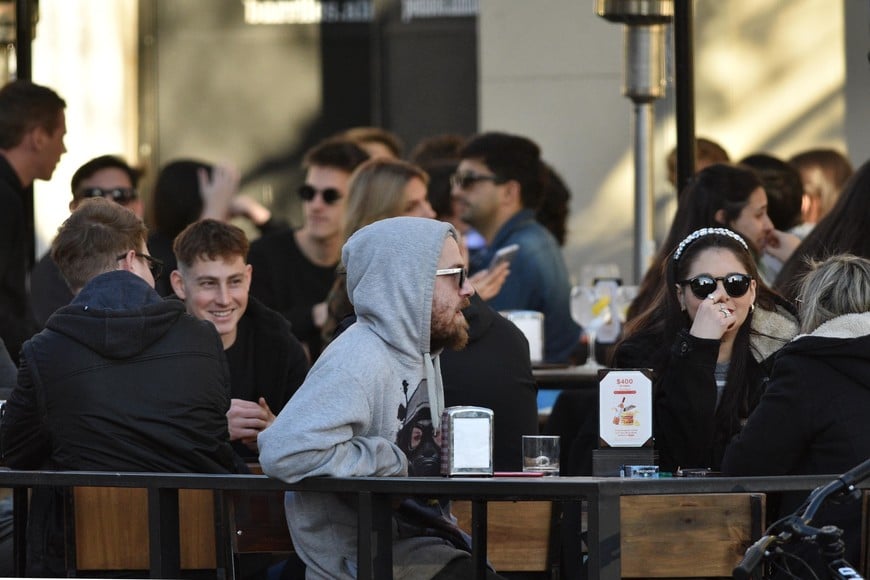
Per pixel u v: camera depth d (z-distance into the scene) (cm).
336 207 2202
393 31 3362
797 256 1734
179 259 1617
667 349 1433
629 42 2103
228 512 1206
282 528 1273
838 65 2981
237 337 1652
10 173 1939
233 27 3394
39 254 3164
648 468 1184
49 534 1294
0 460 1369
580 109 3033
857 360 1239
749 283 1406
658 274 1708
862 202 1697
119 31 3338
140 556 1234
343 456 1115
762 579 1123
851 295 1271
